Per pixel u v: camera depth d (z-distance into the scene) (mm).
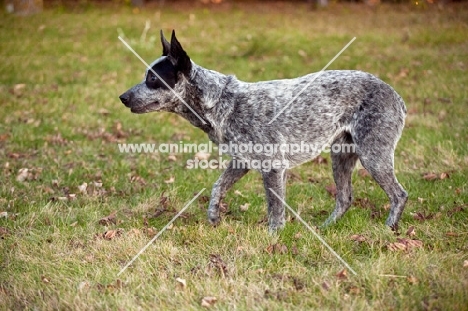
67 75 13234
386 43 15742
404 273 5062
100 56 14984
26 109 10727
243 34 17266
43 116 10352
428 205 6582
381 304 4637
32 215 6496
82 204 6984
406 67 13055
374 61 13672
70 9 22766
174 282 5133
